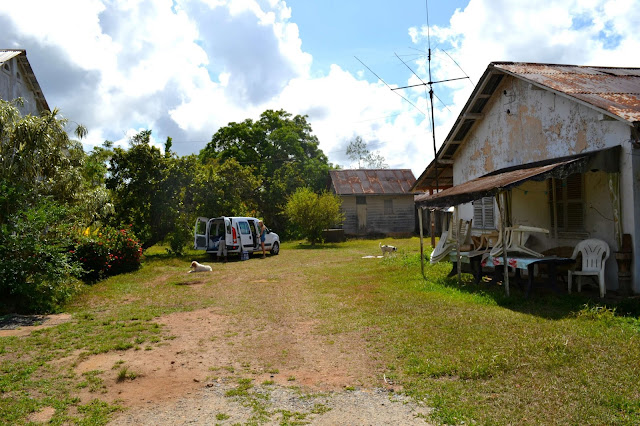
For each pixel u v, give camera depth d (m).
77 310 8.90
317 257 19.19
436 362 5.17
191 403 4.38
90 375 5.17
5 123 10.02
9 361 5.70
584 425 3.59
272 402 4.36
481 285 9.96
